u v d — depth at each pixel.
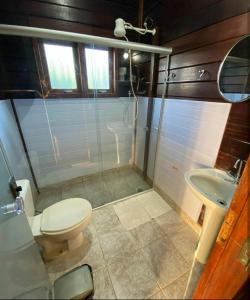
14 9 1.51
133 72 2.19
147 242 1.55
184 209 1.82
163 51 1.65
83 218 1.34
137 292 1.19
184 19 1.47
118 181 2.54
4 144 1.41
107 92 2.21
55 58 1.80
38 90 1.84
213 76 1.30
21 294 0.73
